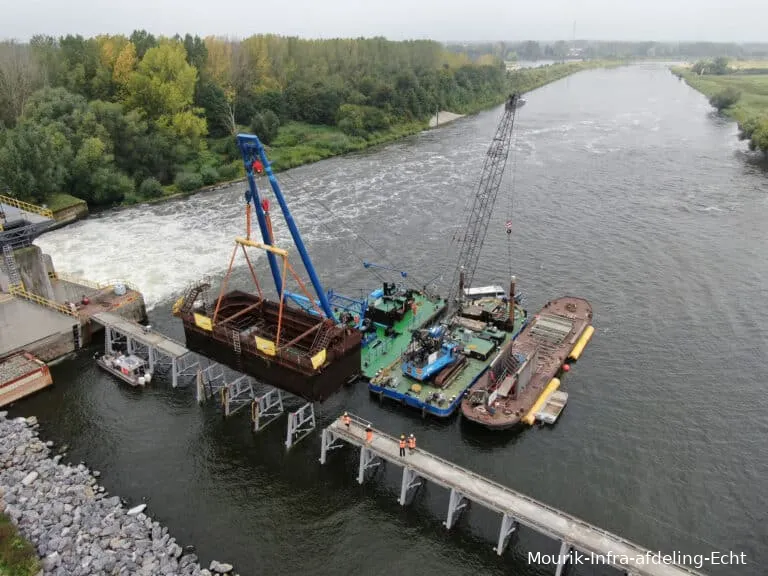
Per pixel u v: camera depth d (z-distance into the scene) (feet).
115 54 506.48
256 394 200.85
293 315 192.75
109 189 403.75
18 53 459.32
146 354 224.74
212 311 195.00
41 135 370.32
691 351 223.30
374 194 420.77
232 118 541.75
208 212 389.60
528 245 324.19
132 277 288.92
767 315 246.88
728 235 331.16
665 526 150.51
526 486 163.22
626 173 456.86
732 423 185.68
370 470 168.04
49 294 235.81
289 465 170.50
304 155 529.45
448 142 602.03
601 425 185.57
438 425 186.80
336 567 139.13
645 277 282.97
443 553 142.31
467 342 217.15
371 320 232.53
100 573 130.31
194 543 144.87
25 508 149.07
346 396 199.72
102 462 171.63
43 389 203.51
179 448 177.27
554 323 229.86
